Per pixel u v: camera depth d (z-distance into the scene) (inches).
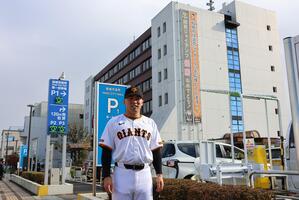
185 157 386.6
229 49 1491.1
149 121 138.7
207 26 1446.9
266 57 1606.8
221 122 1375.5
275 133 1533.0
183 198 233.9
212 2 1683.1
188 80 1331.2
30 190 657.0
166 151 402.3
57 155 2054.6
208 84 1384.1
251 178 243.6
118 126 132.0
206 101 1360.7
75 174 1028.5
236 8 1562.5
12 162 2241.6
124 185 127.2
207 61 1407.5
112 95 398.3
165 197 248.7
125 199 127.0
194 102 1320.1
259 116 1503.4
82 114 3014.3
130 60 1887.3
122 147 129.6
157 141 136.9
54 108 597.3
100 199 331.0
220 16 1496.1
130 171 128.6
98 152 377.1
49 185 566.6
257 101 1512.1
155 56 1501.0
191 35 1381.6
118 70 2086.6
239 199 197.2
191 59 1359.5
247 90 1502.2
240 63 1512.1
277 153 579.5
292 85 184.4
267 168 442.3
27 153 1312.7
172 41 1362.0
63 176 597.9
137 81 1747.0
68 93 609.9
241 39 1545.3
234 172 304.3
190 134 1295.5
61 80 606.9
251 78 1530.5
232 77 1467.8
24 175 885.2
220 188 212.2
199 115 1320.1
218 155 417.1
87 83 2689.5
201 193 217.6
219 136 1355.8
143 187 128.3
